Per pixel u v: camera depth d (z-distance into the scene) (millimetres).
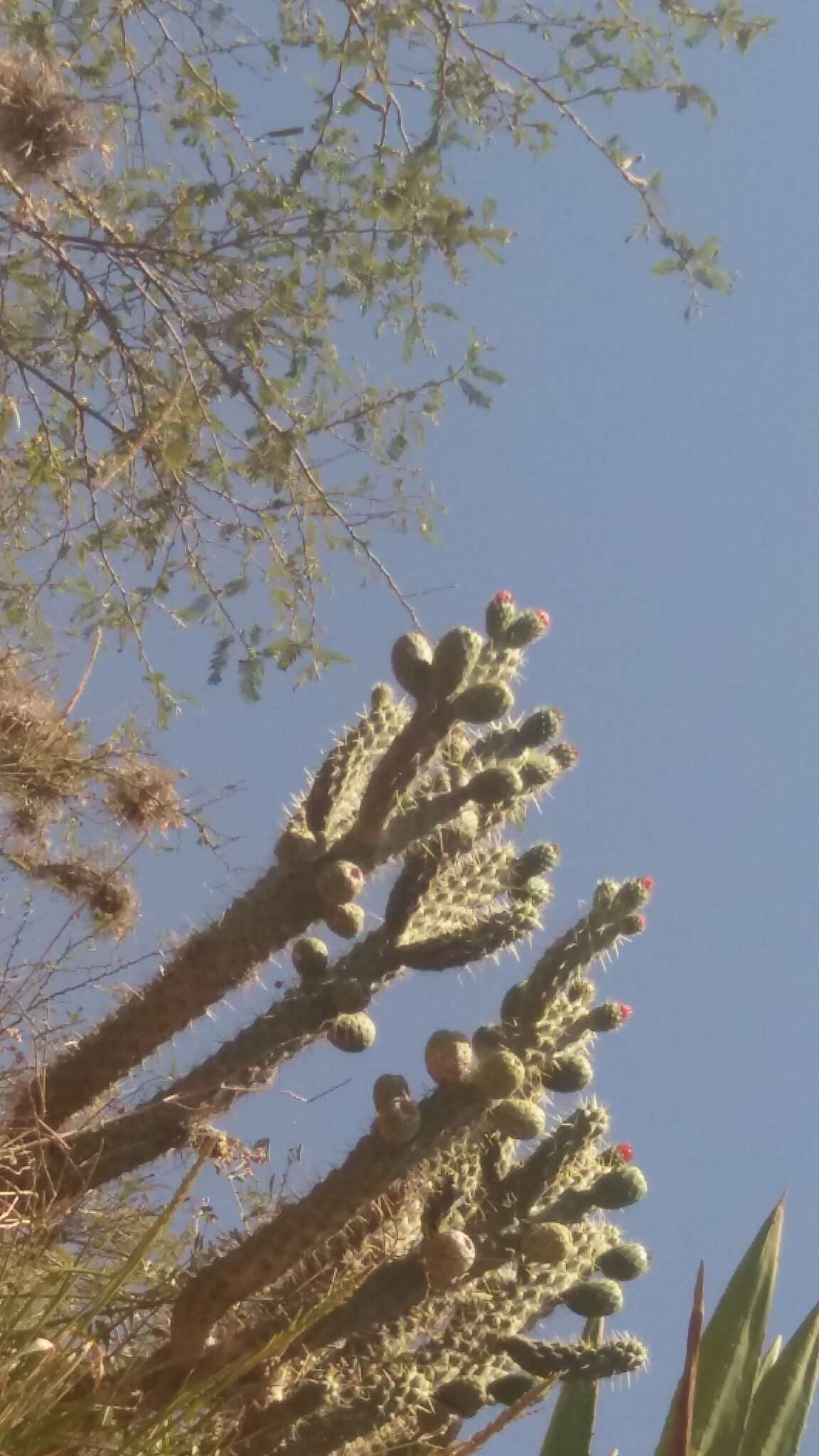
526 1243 2797
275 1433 2711
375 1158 2760
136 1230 3471
